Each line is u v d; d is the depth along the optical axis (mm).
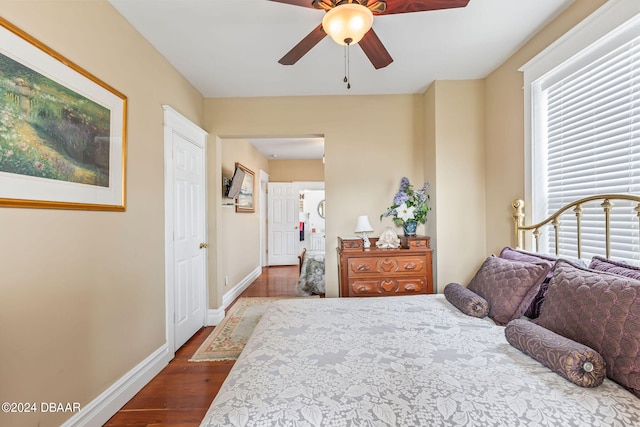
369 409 896
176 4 1819
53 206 1394
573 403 910
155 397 1950
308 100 3281
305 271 4270
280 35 2162
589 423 836
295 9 1877
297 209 6906
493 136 2744
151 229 2229
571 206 1781
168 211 2459
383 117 3277
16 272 1244
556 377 1048
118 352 1842
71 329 1507
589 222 1747
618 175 1572
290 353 1258
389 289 2756
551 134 2059
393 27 2070
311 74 2781
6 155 1192
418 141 3264
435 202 2924
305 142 5289
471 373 1084
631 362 978
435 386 1003
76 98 1528
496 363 1158
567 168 1921
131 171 1995
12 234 1229
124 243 1913
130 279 1971
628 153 1521
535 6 1872
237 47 2316
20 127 1247
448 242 2900
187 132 2848
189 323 2871
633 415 863
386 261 2770
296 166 6945
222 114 3303
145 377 2098
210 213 3311
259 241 5922
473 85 2904
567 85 1913
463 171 2906
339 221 3273
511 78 2473
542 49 2109
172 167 2547
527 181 2234
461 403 914
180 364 2391
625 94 1537
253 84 2988
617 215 1569
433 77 2865
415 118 3270
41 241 1352
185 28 2064
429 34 2160
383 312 1788
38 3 1341
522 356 1217
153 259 2250
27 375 1286
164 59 2453
